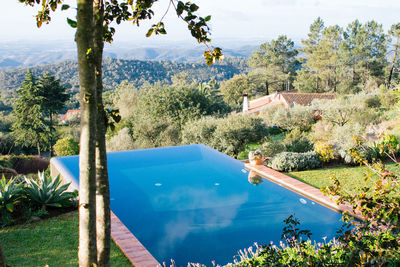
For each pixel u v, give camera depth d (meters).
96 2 2.32
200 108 22.72
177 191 8.91
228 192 8.57
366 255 2.53
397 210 2.53
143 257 4.80
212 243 5.87
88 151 2.15
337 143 11.26
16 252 4.79
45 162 16.41
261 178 9.53
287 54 57.59
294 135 15.90
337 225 6.25
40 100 31.81
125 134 17.23
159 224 6.84
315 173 9.38
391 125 14.13
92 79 2.11
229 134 13.56
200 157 12.31
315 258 2.90
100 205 2.48
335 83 49.38
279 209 7.25
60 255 4.70
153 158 12.31
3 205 5.94
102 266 2.51
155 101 22.02
